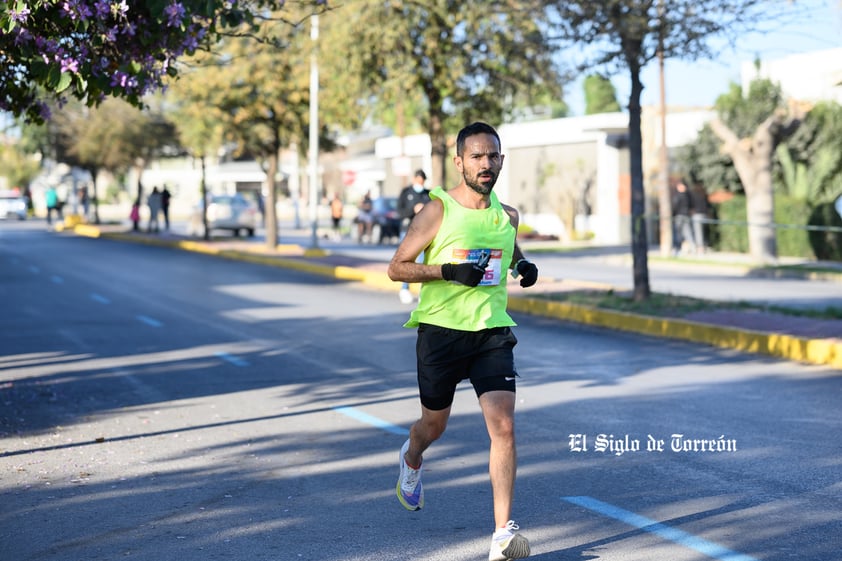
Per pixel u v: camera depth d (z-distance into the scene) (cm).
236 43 4175
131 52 1211
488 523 836
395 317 2358
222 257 4516
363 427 1221
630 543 779
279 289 3073
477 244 739
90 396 1434
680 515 852
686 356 1767
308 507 888
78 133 6956
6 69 1282
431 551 766
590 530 812
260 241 5556
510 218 762
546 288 2711
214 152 5372
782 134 4056
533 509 874
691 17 2108
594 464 1032
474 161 727
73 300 2756
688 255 4388
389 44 3070
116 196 12606
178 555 763
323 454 1088
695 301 2316
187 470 1024
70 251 4953
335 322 2269
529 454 1075
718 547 768
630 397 1394
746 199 4531
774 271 3572
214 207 6053
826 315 2059
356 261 3897
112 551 775
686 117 5400
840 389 1448
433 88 3309
